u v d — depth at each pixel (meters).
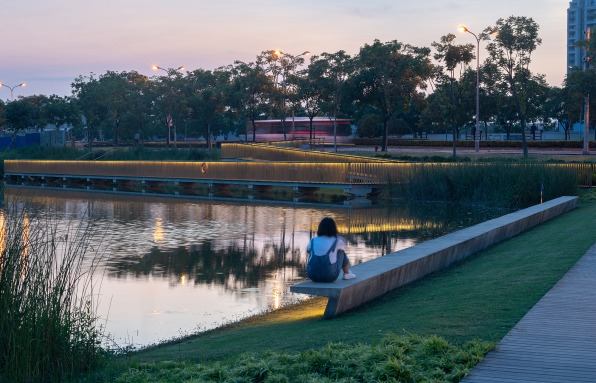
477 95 54.91
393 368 5.97
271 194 45.00
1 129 104.38
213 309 13.11
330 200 39.97
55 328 7.43
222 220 30.22
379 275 11.27
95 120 92.44
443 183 38.38
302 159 49.00
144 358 8.80
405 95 59.09
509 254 14.64
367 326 8.77
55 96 94.56
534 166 34.94
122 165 55.41
